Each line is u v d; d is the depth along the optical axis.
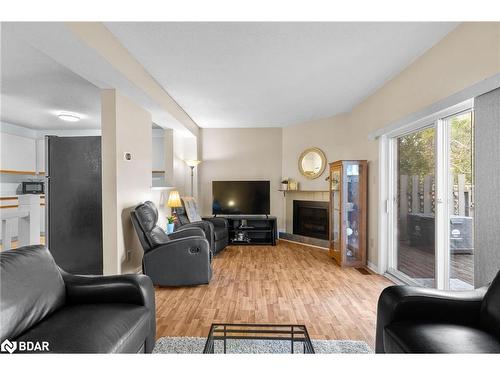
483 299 1.52
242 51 2.78
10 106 4.61
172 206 4.64
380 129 3.66
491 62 2.01
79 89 3.81
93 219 3.38
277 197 6.24
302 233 5.79
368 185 4.16
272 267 4.08
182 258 3.22
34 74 3.32
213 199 5.95
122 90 3.15
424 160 3.09
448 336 1.36
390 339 1.46
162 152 6.33
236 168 6.28
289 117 5.39
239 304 2.77
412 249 3.32
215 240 4.68
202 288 3.22
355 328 2.29
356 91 3.93
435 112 2.60
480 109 2.04
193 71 3.26
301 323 2.38
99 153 3.39
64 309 1.66
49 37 2.01
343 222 4.11
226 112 5.04
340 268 4.04
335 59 2.95
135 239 3.64
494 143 1.92
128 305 1.73
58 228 3.43
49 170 3.42
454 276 2.69
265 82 3.60
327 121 5.35
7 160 5.73
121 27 2.36
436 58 2.62
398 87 3.30
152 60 2.97
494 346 1.29
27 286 1.49
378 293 3.06
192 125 5.62
